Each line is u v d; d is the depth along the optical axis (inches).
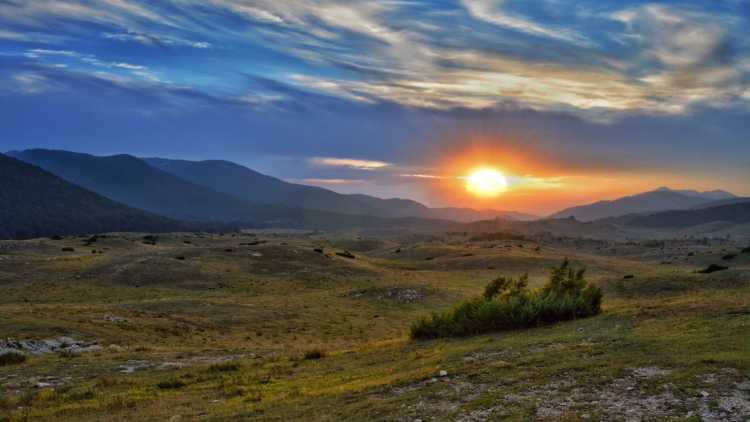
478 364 623.2
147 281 3088.1
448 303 2684.5
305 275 3688.5
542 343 713.0
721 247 7682.1
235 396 646.5
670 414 394.3
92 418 569.0
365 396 544.7
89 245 4955.7
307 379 727.1
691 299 970.7
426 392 521.3
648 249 7824.8
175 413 567.8
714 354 534.0
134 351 1141.7
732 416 380.5
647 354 565.3
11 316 1375.5
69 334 1269.7
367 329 1913.1
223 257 4057.6
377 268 4399.6
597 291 1005.8
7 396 713.6
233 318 1870.1
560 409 427.8
